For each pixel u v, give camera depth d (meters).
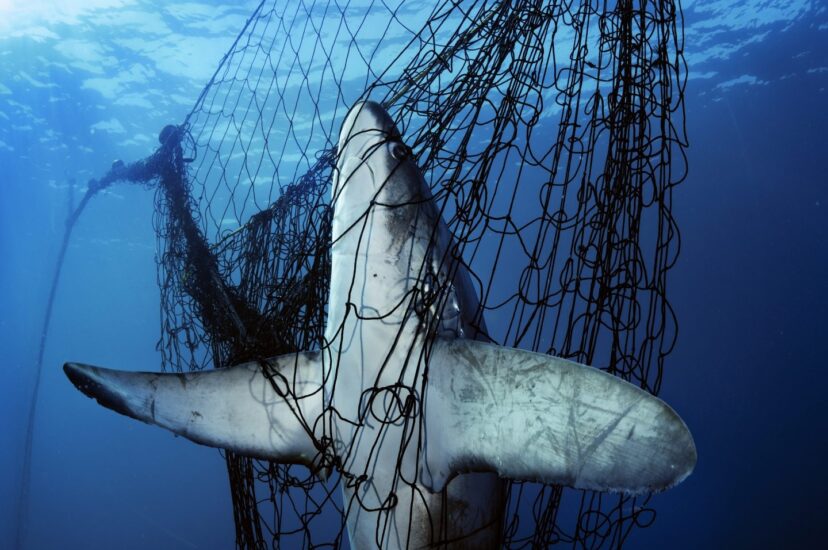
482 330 3.01
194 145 5.57
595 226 2.82
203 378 2.85
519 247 40.59
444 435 2.50
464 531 2.72
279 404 2.82
